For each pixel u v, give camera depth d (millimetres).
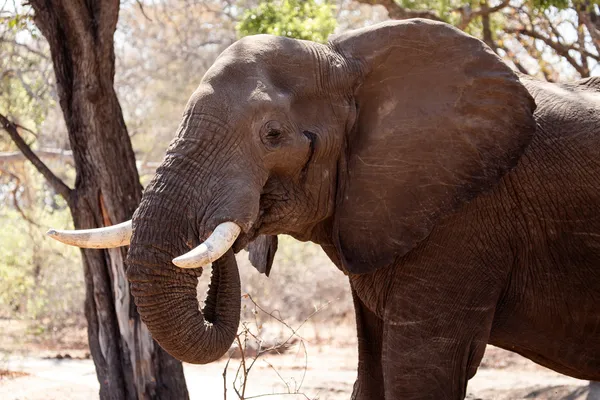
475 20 21766
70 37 12250
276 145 7664
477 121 8133
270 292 30438
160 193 7426
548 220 8469
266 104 7621
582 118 8641
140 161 42938
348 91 8125
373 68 8195
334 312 29781
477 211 8375
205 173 7465
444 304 8328
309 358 22906
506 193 8422
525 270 8531
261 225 7941
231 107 7578
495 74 8164
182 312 7414
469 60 8180
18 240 31453
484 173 8125
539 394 14781
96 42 12148
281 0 17859
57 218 33844
